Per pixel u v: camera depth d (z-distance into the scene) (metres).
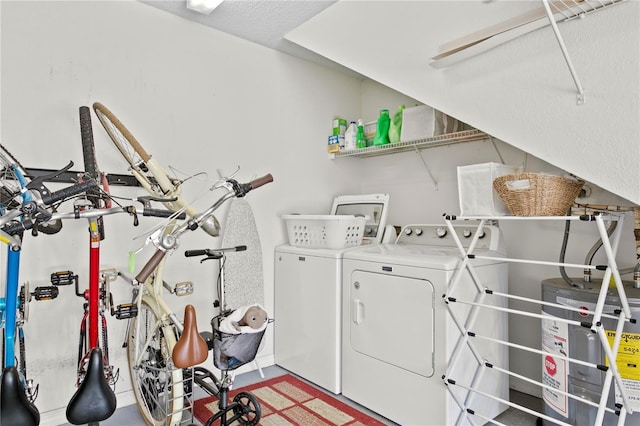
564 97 1.63
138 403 2.06
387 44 2.28
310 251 2.53
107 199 1.70
